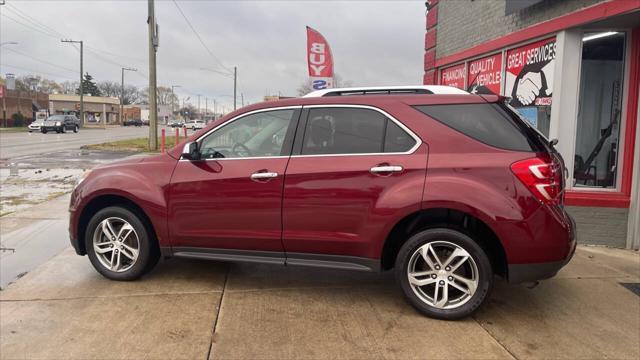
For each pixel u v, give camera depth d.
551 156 3.81
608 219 6.25
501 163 3.74
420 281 3.99
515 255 3.72
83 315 4.01
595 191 6.41
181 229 4.48
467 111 3.95
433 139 3.93
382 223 3.93
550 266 3.73
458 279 3.92
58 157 18.62
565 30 6.21
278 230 4.22
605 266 5.44
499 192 3.71
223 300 4.35
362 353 3.45
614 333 3.80
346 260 4.13
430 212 3.97
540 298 4.48
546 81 6.68
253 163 4.29
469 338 3.69
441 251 3.99
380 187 3.94
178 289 4.61
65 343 3.55
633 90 6.15
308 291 4.61
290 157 4.22
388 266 4.21
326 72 10.63
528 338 3.70
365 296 4.49
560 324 3.95
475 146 3.84
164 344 3.54
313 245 4.16
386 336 3.71
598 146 6.49
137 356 3.38
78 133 47.03
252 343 3.57
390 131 4.04
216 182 4.34
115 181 4.62
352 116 4.17
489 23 8.14
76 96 97.88
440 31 10.24
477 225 4.05
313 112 4.27
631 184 6.20
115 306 4.19
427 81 10.91
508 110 3.91
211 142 4.53
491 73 8.18
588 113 6.46
